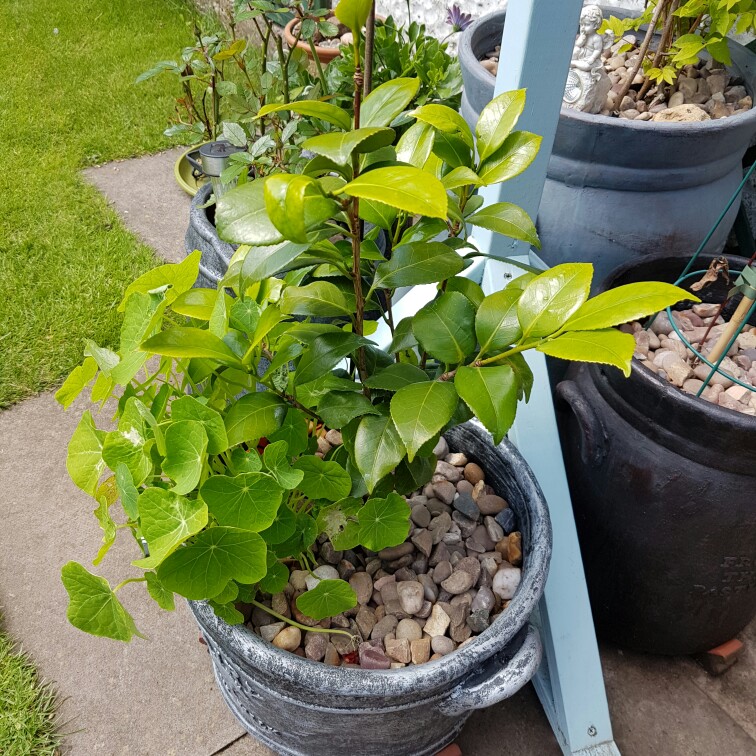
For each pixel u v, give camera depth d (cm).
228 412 87
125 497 81
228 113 208
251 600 96
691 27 178
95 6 396
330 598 92
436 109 78
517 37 114
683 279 134
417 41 219
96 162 276
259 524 82
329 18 288
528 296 72
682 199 148
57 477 169
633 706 134
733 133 140
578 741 119
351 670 85
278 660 85
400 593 106
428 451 86
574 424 130
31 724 125
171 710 129
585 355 62
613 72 190
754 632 146
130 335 85
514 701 133
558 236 154
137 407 79
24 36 361
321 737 101
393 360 97
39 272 219
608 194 147
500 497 119
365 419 85
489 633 88
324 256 79
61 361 193
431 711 96
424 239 88
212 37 190
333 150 59
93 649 137
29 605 144
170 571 78
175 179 271
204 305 87
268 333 90
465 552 114
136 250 232
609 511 121
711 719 132
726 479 107
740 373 128
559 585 121
